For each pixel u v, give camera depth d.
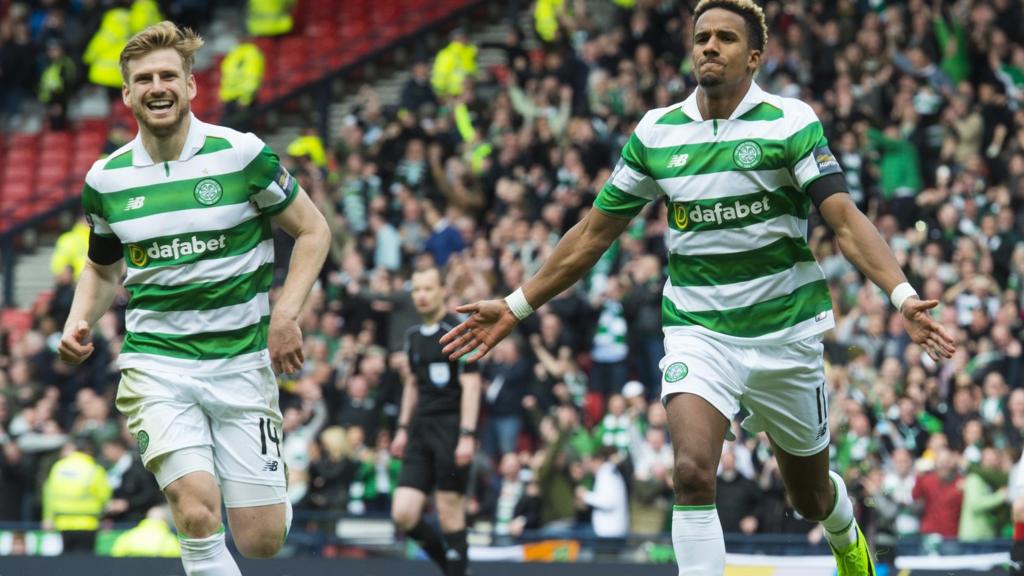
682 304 11.84
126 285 12.48
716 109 11.53
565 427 25.58
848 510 12.95
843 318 27.55
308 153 36.16
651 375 29.22
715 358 11.55
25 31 44.34
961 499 23.09
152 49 12.02
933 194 31.23
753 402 11.93
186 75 12.17
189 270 12.16
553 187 33.44
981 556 19.41
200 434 12.19
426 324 18.81
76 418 30.03
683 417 11.35
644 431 25.70
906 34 35.81
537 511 25.28
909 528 23.11
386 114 37.12
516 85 36.84
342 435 25.88
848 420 23.58
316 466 25.78
